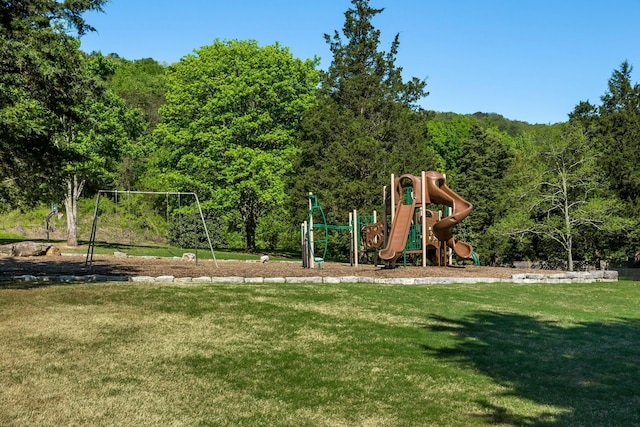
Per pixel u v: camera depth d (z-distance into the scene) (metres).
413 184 20.75
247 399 6.14
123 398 6.07
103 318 9.86
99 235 45.62
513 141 67.69
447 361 7.75
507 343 8.88
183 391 6.36
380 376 7.03
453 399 6.21
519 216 32.44
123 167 48.50
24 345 7.96
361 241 23.58
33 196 18.33
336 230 33.62
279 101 35.59
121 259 24.25
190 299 12.09
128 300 11.66
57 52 13.77
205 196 37.28
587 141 33.12
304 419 5.59
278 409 5.86
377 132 34.38
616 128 35.97
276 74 35.66
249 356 7.84
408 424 5.48
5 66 13.14
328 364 7.53
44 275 15.29
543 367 7.51
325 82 37.34
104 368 7.10
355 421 5.55
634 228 30.53
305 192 32.34
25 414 5.54
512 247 40.25
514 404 6.04
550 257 38.50
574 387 6.66
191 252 33.38
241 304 11.71
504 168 44.44
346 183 30.98
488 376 7.07
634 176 31.62
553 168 32.66
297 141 35.66
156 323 9.66
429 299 13.38
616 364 7.70
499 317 11.24
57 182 15.48
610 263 36.44
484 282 17.39
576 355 8.17
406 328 9.85
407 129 34.81
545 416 5.69
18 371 6.82
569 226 30.52
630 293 16.12
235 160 33.44
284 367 7.36
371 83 36.25
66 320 9.56
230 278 15.98
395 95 37.62
